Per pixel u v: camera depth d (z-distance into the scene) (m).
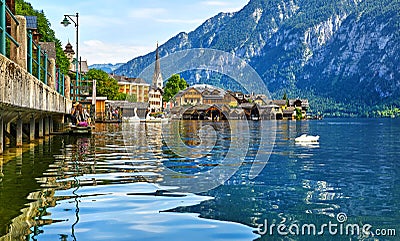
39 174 11.49
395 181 11.80
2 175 11.31
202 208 7.75
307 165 15.35
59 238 5.72
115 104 76.38
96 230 6.16
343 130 55.94
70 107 39.12
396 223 7.18
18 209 7.32
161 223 6.68
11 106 12.15
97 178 10.87
